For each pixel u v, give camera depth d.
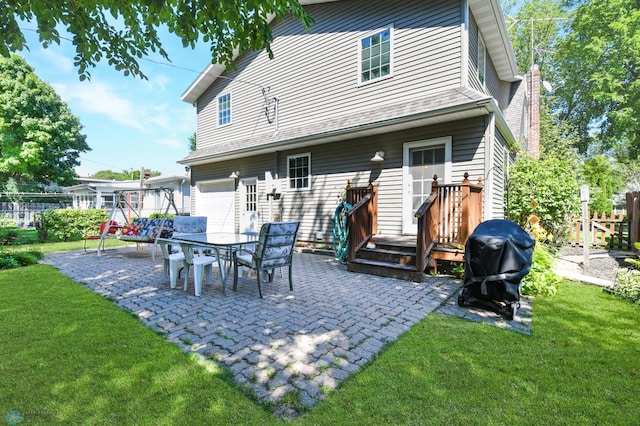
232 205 11.41
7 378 2.26
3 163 18.03
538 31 20.61
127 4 3.42
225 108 12.00
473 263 3.76
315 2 8.73
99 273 5.80
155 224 7.48
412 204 6.94
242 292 4.54
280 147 9.05
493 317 3.53
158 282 5.13
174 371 2.37
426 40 6.83
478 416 1.90
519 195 7.64
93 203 20.30
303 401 2.03
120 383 2.21
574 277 5.19
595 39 16.55
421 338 2.95
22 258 6.68
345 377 2.31
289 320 3.42
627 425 1.84
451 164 6.30
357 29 8.03
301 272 5.95
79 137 23.38
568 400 2.06
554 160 8.27
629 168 20.75
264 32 3.44
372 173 7.52
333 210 8.33
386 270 5.46
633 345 2.83
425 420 1.86
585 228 6.27
